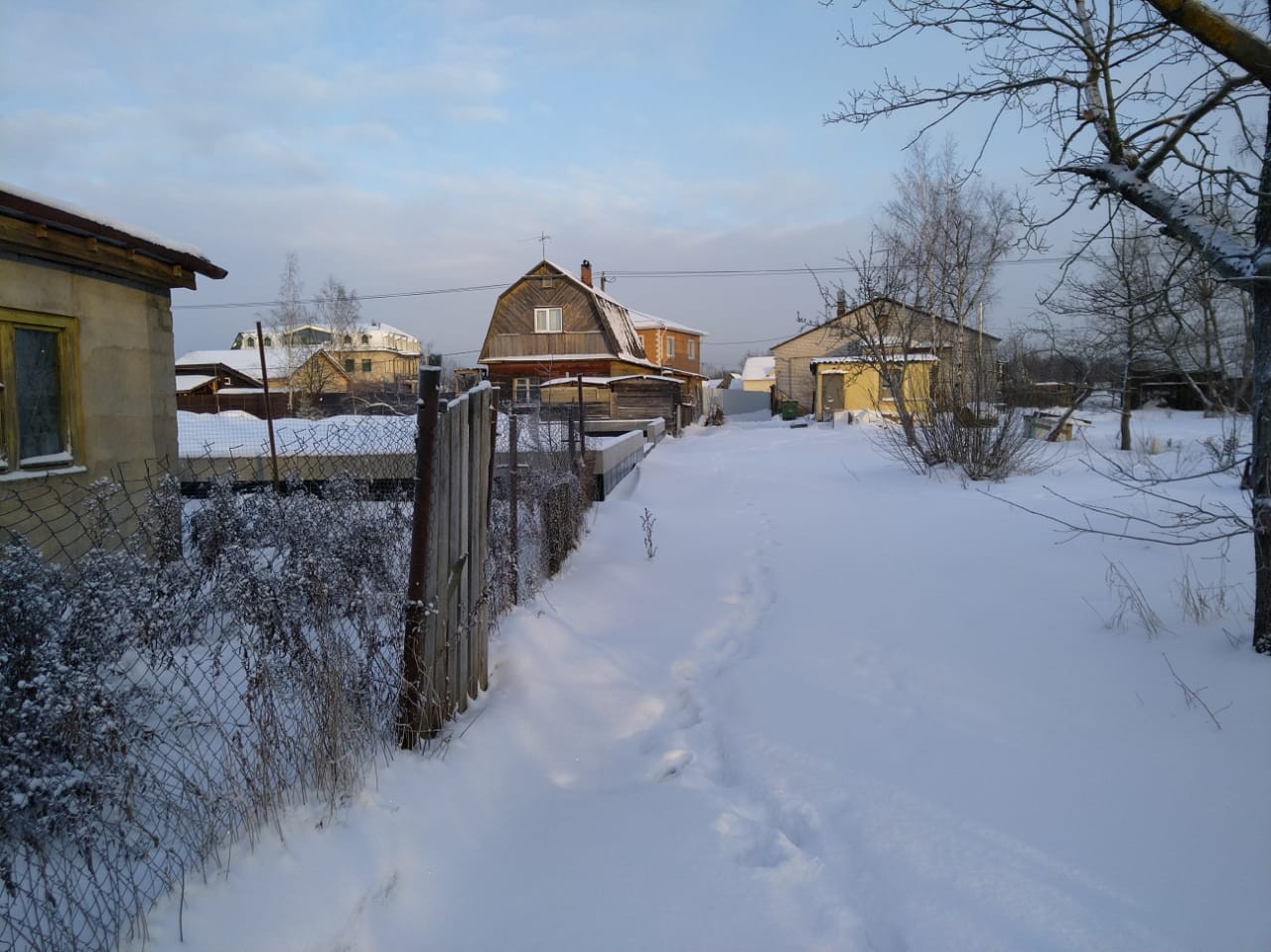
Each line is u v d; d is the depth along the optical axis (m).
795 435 28.55
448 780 3.44
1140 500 10.35
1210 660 4.37
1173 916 2.54
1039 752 3.63
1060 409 20.95
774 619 6.13
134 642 3.03
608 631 5.77
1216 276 4.39
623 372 40.09
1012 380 13.80
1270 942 2.38
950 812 3.23
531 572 6.36
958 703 4.26
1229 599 5.52
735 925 2.65
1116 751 3.56
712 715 4.46
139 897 2.43
